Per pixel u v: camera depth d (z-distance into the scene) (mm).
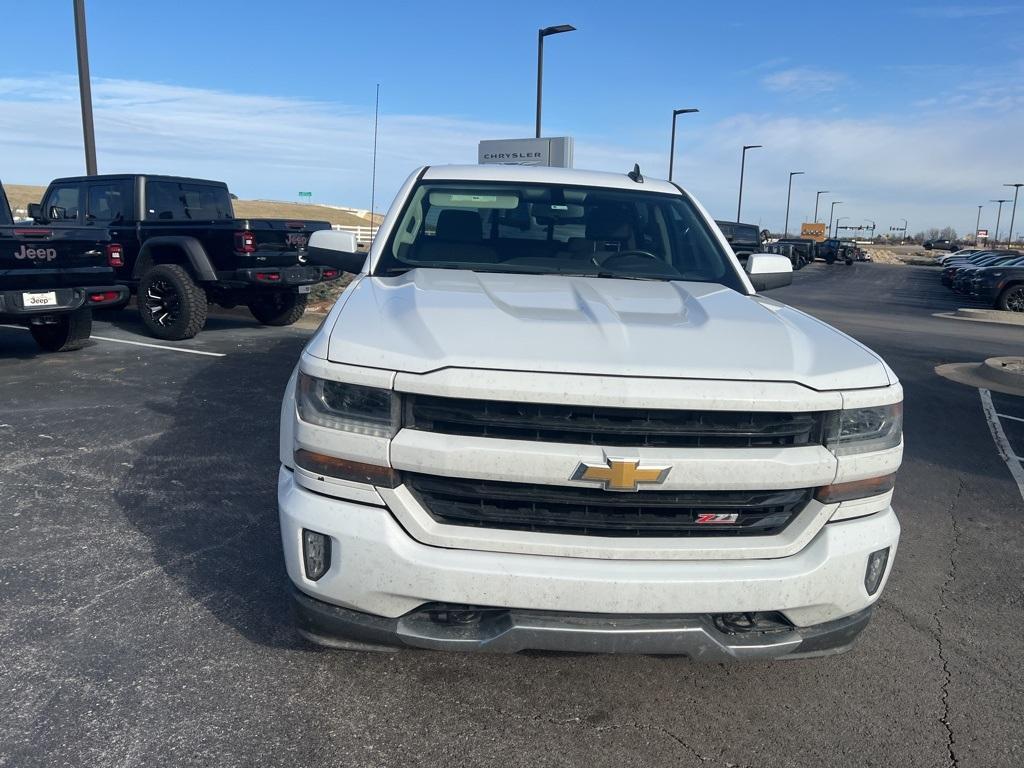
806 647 2646
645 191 4531
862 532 2646
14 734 2689
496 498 2496
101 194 11016
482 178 4406
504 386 2426
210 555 4098
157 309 10359
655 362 2539
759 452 2514
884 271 50031
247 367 8758
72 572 3875
